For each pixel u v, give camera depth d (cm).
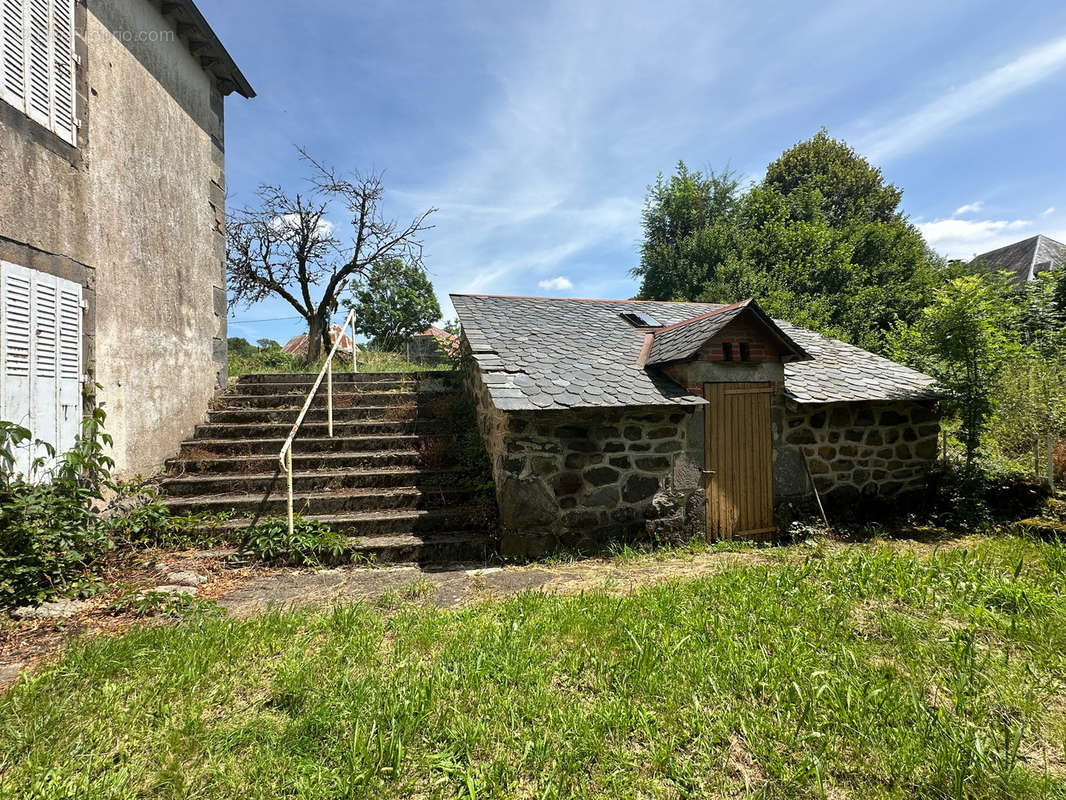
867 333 1641
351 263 1391
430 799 189
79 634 313
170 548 473
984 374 638
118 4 529
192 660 273
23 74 411
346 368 1110
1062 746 215
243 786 194
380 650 300
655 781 199
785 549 530
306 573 450
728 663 269
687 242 1977
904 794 191
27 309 412
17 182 405
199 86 702
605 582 418
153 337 584
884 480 652
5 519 351
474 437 664
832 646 287
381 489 579
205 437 664
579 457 525
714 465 578
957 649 280
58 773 195
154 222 588
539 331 685
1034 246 1845
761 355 594
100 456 464
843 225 2086
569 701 244
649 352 658
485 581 432
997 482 629
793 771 202
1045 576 375
